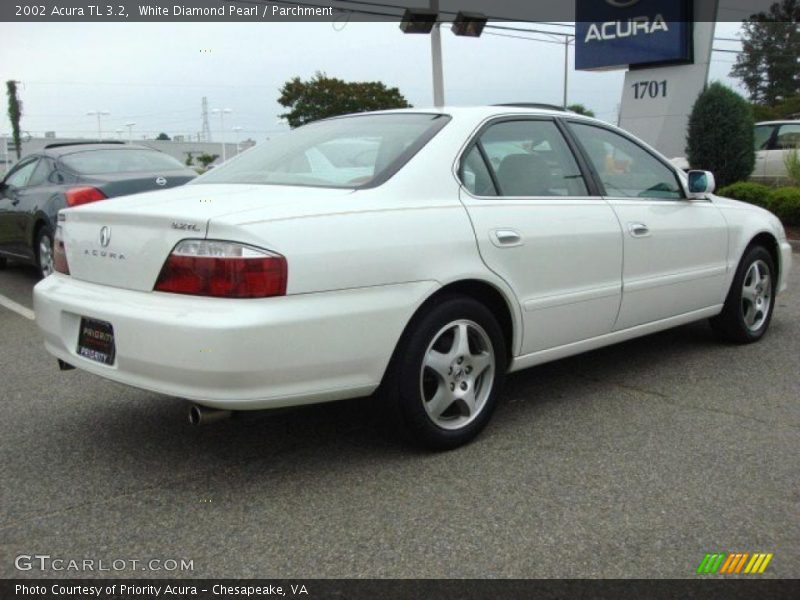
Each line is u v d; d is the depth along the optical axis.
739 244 5.23
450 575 2.58
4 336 5.95
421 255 3.30
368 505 3.07
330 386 3.10
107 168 7.73
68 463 3.50
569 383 4.66
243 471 3.40
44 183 7.86
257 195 3.33
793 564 2.64
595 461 3.48
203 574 2.60
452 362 3.51
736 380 4.69
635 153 4.71
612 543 2.77
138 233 3.13
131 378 3.09
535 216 3.83
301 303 2.95
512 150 3.96
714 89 13.29
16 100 59.78
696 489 3.20
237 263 2.86
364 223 3.17
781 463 3.45
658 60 15.30
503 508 3.04
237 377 2.85
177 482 3.29
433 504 3.07
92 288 3.36
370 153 3.68
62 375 4.88
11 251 8.65
